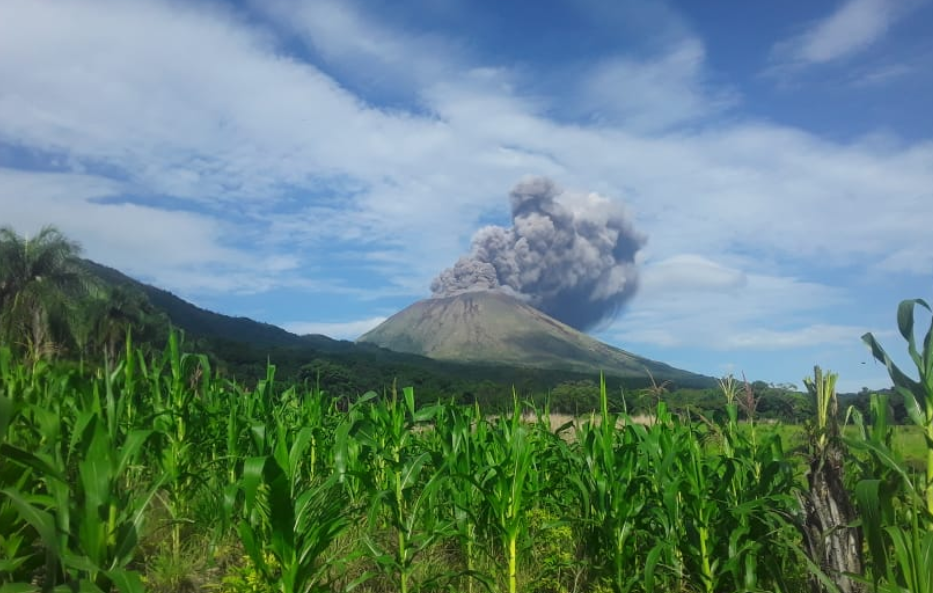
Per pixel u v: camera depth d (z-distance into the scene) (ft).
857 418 17.51
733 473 20.31
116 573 13.30
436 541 23.44
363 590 21.24
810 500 18.20
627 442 24.18
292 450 17.92
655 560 18.99
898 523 16.56
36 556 14.74
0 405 11.28
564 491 26.66
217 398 31.86
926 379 14.90
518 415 21.68
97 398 16.62
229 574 20.25
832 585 15.80
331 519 17.10
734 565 19.02
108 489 14.44
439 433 26.27
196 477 23.31
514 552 20.39
